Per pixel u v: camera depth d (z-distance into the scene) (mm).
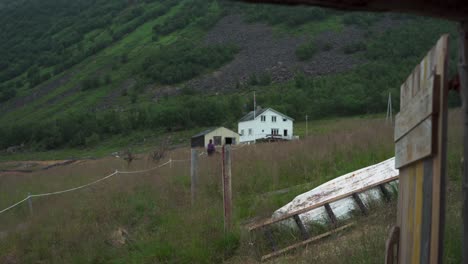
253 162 13297
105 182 13898
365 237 5684
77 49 178000
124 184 12977
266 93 101562
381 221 6328
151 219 9797
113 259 7977
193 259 7129
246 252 6965
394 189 7344
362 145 12992
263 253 6863
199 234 7785
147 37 172875
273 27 152125
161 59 142625
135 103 115875
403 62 99000
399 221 3148
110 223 9633
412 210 2574
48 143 83500
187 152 24266
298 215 7277
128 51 163250
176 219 8922
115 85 133750
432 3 1504
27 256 8273
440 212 1896
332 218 7090
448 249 4375
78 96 130375
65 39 188250
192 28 168250
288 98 88000
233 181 11500
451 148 8898
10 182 18984
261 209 9086
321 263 5473
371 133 15062
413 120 2426
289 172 12062
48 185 15820
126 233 9117
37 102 133250
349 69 106812
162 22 183250
